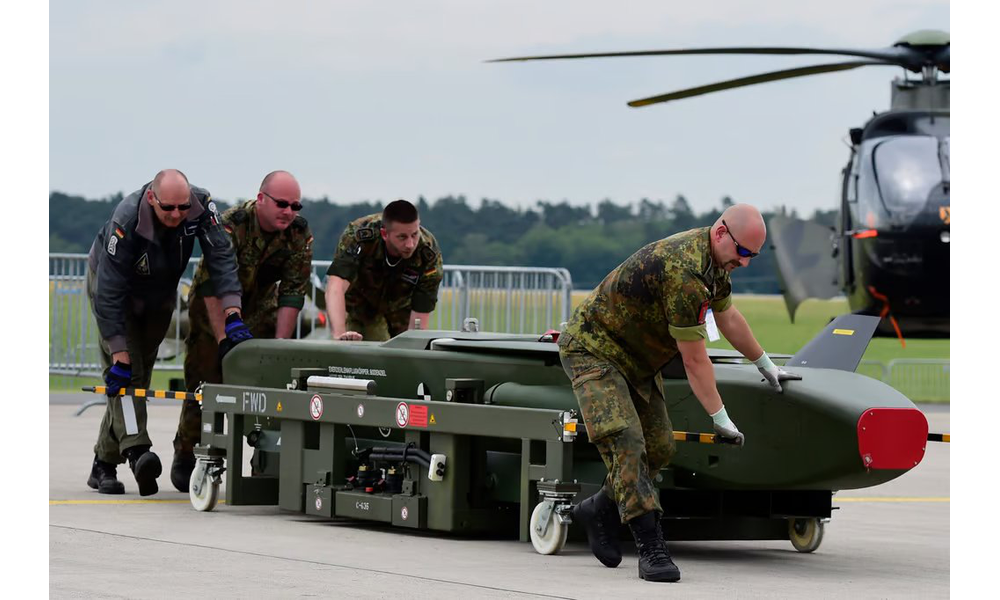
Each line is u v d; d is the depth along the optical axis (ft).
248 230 49.03
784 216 113.29
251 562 32.68
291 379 44.01
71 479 51.60
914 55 101.60
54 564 31.78
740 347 34.24
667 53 81.71
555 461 35.04
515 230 385.91
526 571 32.48
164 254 45.70
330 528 40.06
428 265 50.75
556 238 378.94
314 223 341.62
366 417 39.09
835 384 34.40
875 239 100.22
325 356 43.09
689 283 31.32
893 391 34.58
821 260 112.06
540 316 89.15
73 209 358.23
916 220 98.78
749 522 38.22
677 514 36.52
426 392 40.32
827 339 37.73
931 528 44.88
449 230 385.91
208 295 47.80
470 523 37.55
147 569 31.24
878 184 100.73
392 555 34.65
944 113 102.83
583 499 36.96
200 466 43.50
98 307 45.47
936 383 132.57
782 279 113.19
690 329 31.37
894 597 30.45
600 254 376.07
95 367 90.38
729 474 35.40
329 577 30.68
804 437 33.99
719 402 31.89
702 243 31.73
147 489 46.52
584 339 32.99
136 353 47.37
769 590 30.89
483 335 41.57
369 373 41.83
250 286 50.14
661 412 33.63
